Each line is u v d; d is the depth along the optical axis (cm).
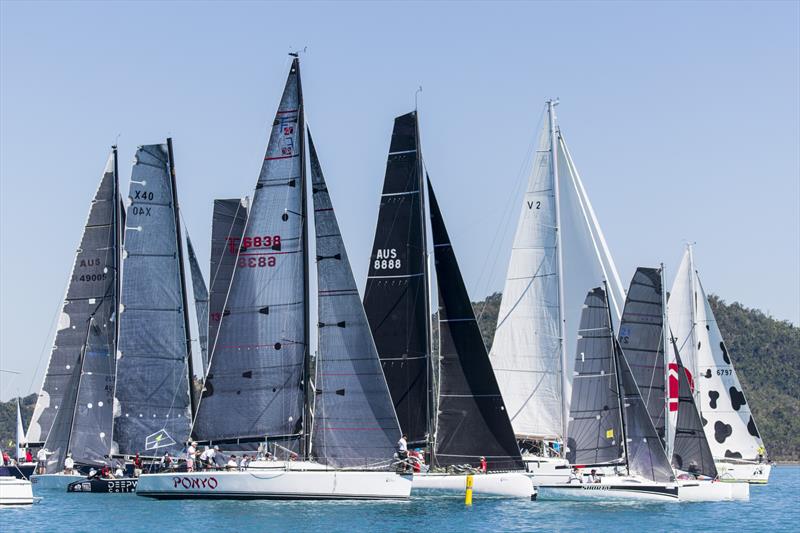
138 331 12244
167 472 10694
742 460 15988
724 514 11494
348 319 10656
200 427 10756
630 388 12069
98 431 13150
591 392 12206
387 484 10306
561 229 13375
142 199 12281
